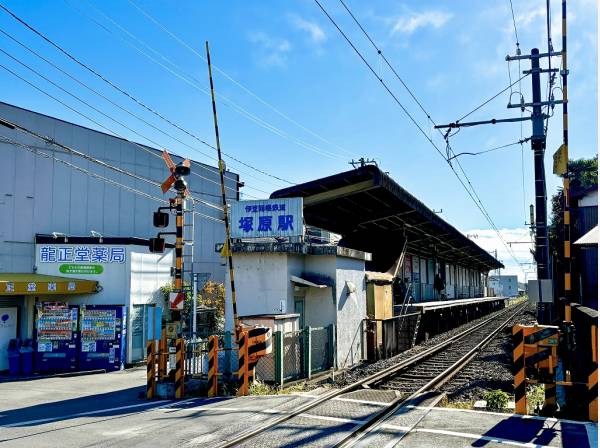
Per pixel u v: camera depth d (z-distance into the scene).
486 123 17.66
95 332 17.91
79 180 24.31
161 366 11.84
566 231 9.39
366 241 25.52
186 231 29.66
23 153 22.28
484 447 6.89
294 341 13.63
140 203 27.16
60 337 17.69
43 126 23.00
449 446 6.95
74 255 19.48
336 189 17.59
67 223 23.64
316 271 16.30
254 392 11.50
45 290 17.81
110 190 25.69
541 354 8.73
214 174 32.81
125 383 14.94
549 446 6.91
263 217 15.53
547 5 13.14
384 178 16.83
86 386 14.42
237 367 12.61
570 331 9.11
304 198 18.02
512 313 55.28
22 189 22.12
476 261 58.09
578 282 20.42
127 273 19.38
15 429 8.56
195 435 7.71
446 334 30.84
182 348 11.41
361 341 18.22
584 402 9.01
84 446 7.29
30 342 17.67
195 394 11.45
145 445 7.25
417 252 35.47
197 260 30.66
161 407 10.19
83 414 9.78
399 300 27.30
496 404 10.06
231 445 7.11
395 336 20.70
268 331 12.14
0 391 13.70
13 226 21.69
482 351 21.59
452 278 51.28
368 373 14.99
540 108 17.17
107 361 17.80
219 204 33.06
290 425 8.22
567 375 9.26
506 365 16.92
